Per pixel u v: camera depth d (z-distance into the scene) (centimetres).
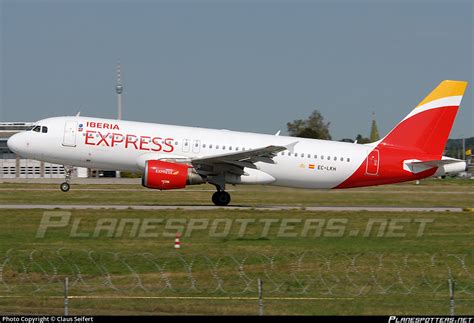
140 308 6856
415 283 8312
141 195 19800
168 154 15512
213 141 15688
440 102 16488
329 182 16350
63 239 10750
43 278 8325
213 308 6856
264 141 16012
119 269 8781
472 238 11494
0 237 10862
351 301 7331
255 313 6706
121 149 15475
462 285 8256
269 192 16675
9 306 6950
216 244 10475
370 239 11275
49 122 15750
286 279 8381
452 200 19362
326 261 9312
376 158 16325
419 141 16562
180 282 8169
